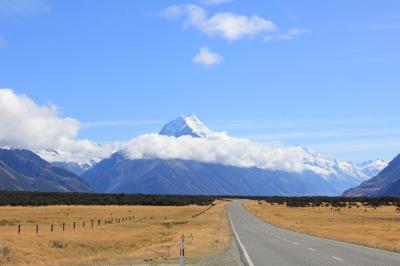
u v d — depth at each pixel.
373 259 27.05
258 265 24.20
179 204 180.25
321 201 198.75
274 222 82.38
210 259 27.17
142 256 30.94
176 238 47.44
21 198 170.00
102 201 177.75
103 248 42.00
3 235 47.53
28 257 33.50
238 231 56.81
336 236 49.03
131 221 84.38
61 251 38.03
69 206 150.00
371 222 86.06
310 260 26.52
